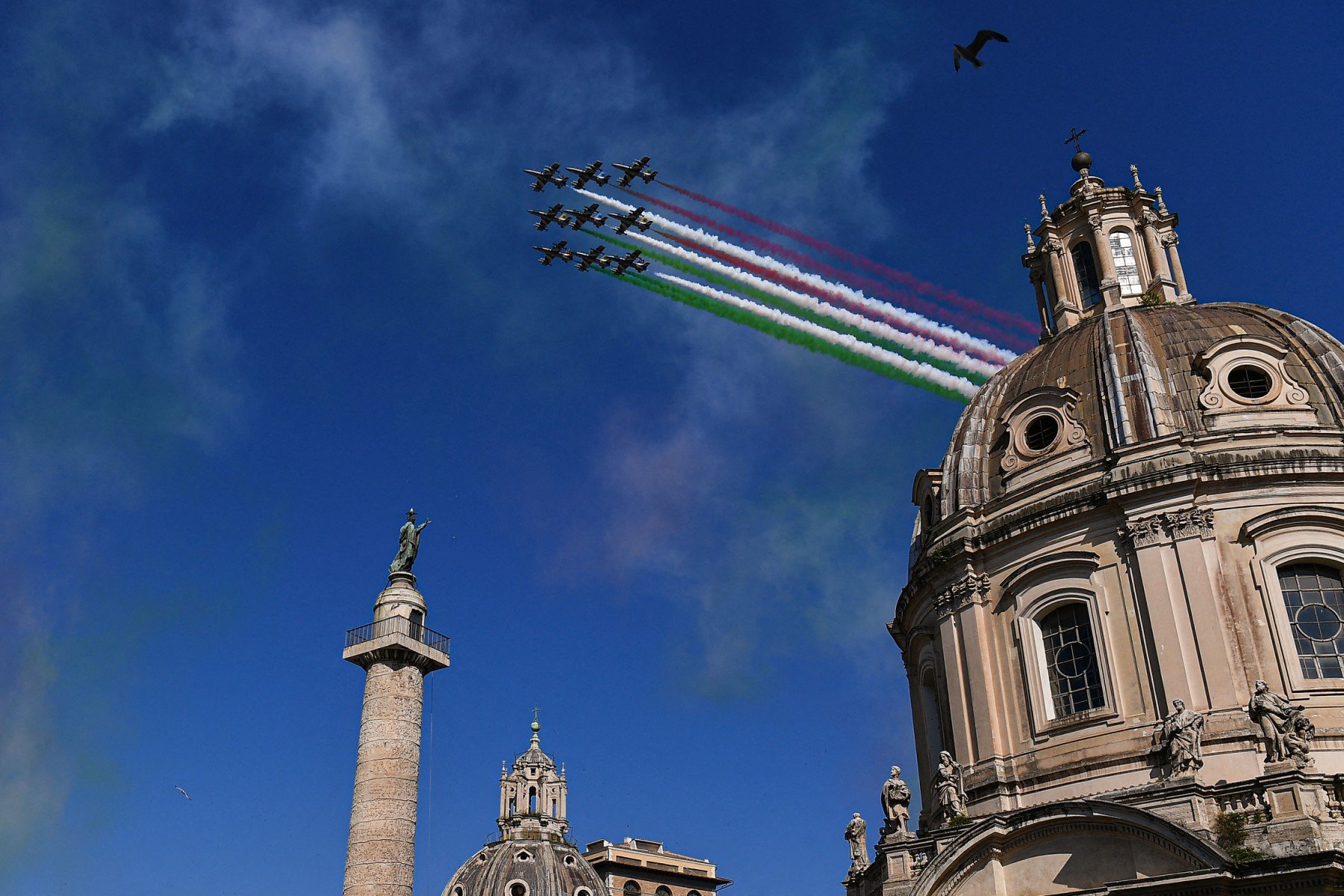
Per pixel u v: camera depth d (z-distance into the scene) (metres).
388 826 56.25
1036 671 43.94
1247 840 34.84
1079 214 59.41
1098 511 43.97
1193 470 42.56
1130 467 43.91
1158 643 41.19
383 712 58.03
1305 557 41.78
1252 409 45.09
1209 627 40.69
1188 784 36.62
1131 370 46.94
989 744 43.88
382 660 58.91
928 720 49.47
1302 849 34.03
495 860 113.75
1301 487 42.72
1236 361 46.19
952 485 49.78
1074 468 45.72
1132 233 58.62
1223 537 42.19
